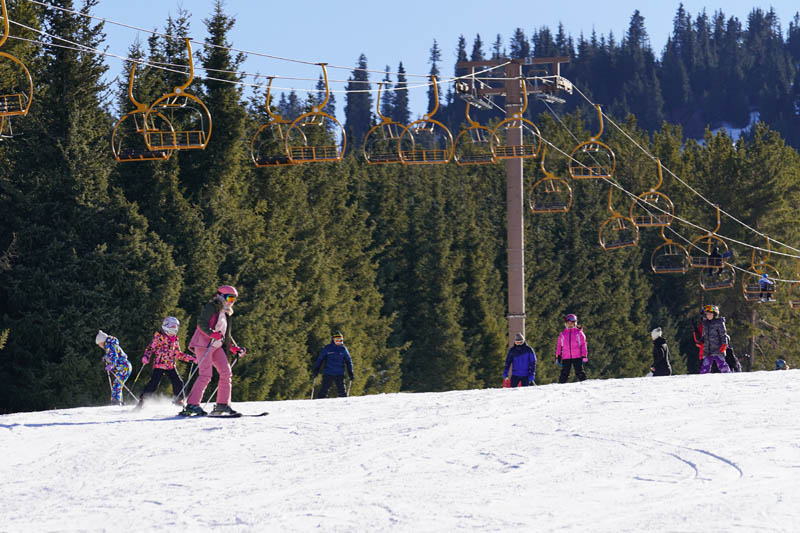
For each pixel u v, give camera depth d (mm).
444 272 67688
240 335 43656
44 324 37344
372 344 60344
